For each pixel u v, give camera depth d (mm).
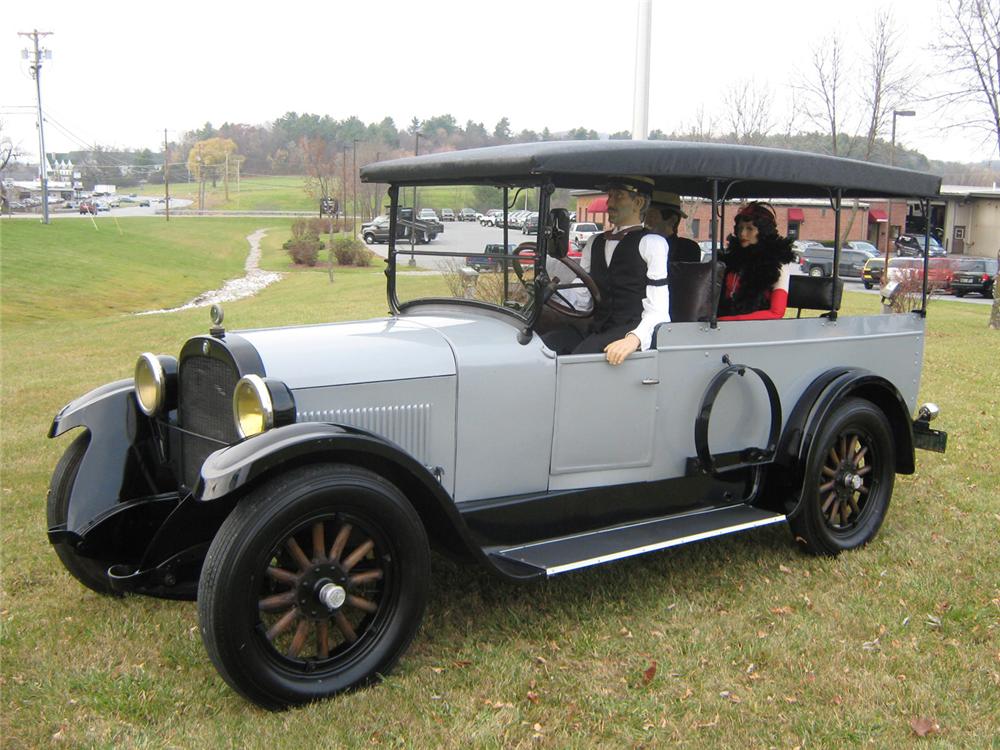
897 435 4855
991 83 16672
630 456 4016
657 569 4352
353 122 141875
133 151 150875
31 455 6492
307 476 2955
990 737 2943
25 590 4102
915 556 4500
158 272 36500
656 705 3111
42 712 3035
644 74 8484
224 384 3408
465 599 3955
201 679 3258
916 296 17281
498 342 3686
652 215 4902
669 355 4020
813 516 4398
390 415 3447
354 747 2828
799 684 3273
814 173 4254
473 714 3043
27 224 50594
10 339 15953
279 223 74062
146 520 3891
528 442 3748
